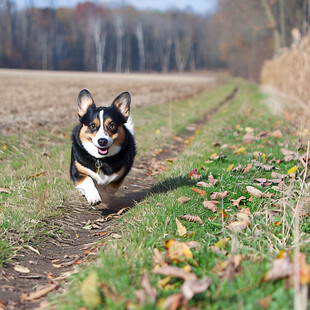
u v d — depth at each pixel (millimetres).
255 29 38906
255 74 43906
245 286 2473
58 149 7719
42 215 4535
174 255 2961
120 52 84312
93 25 80938
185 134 10531
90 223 4648
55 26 76062
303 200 3971
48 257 3771
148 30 90438
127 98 4836
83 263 3498
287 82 14055
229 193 4746
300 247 3105
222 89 29094
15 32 71000
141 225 3926
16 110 12047
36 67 71812
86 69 81188
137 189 5902
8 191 5066
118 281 2691
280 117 10328
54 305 2686
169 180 5652
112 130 4625
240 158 6648
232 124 10789
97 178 4832
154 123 11844
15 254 3670
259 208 4176
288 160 6191
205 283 2398
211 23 77375
